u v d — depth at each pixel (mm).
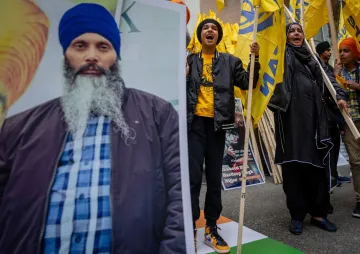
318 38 6695
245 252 1882
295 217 2242
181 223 1083
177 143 1150
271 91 1926
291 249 1908
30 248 934
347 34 3828
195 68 1998
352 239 2059
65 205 972
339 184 3764
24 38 1027
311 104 2172
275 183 3893
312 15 2691
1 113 984
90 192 998
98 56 1099
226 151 3891
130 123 1100
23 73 1019
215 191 1991
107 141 1055
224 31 4258
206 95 1955
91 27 1097
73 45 1077
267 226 2354
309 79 2242
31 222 947
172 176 1120
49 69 1048
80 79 1074
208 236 1994
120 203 1014
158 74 1179
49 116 1029
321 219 2291
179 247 1061
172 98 1180
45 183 976
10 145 978
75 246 955
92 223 978
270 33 1979
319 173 2230
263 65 1973
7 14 1014
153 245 1040
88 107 1065
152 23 1197
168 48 1206
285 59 2254
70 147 1021
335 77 2445
